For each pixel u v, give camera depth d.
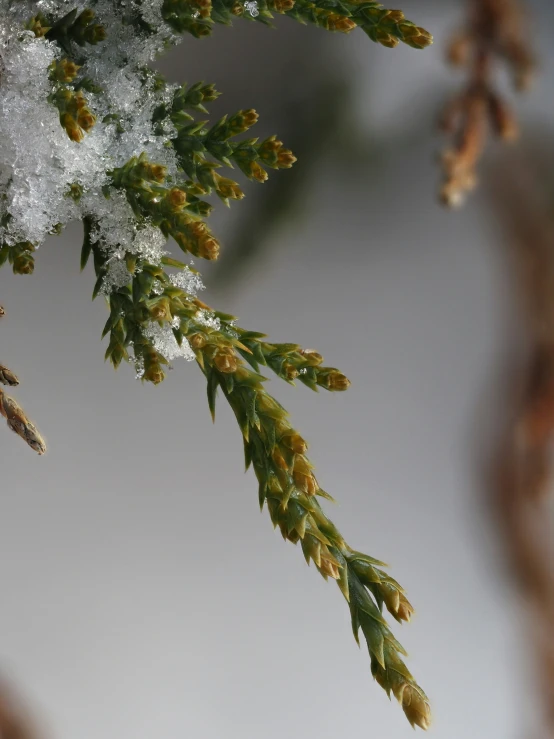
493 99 0.46
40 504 0.56
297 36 0.46
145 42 0.26
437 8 0.47
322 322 0.55
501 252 0.56
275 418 0.26
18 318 0.54
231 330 0.26
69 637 0.56
